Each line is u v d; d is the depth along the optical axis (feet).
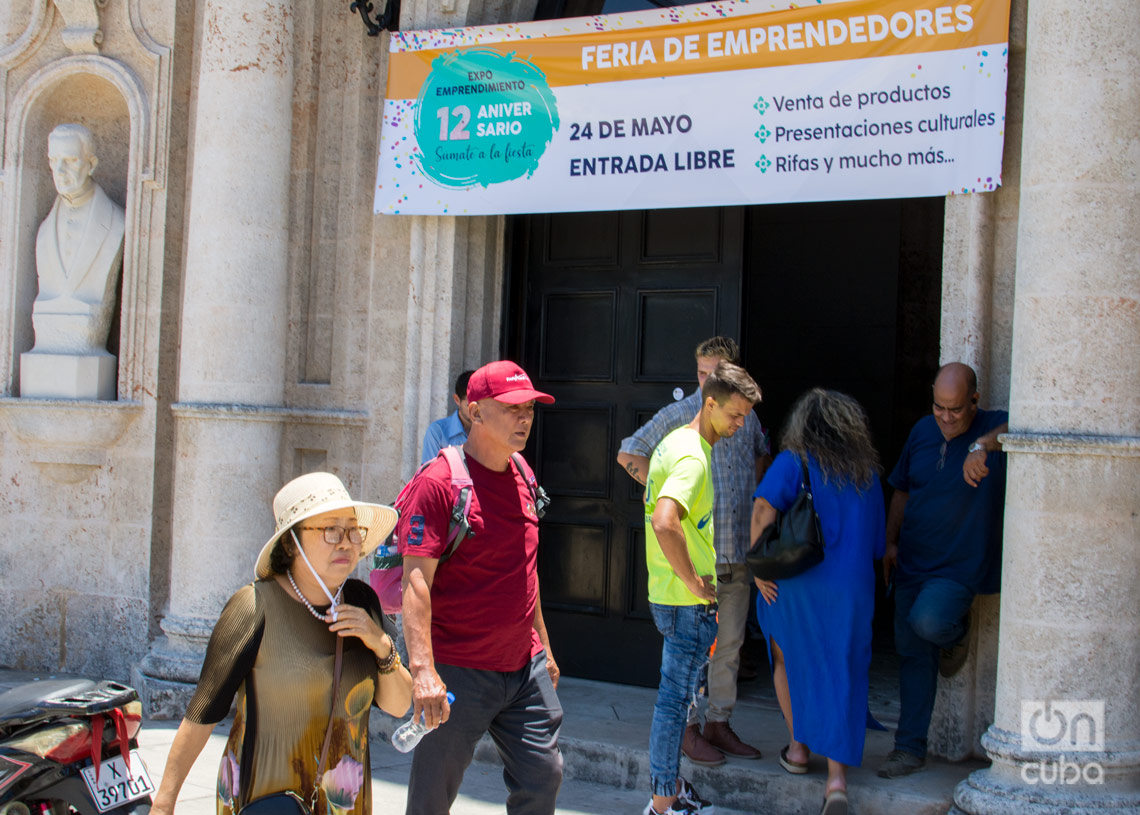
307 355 22.41
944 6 16.21
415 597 10.55
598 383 20.89
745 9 17.65
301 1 22.12
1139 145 13.82
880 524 14.90
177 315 22.65
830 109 17.03
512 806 11.48
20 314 23.73
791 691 14.83
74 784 12.16
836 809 14.38
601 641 20.77
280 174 21.08
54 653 23.11
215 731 19.57
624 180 18.63
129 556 22.56
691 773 16.28
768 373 36.50
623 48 18.60
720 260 19.84
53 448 23.07
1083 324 13.80
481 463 11.46
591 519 20.90
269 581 9.28
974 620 16.12
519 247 21.68
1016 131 16.15
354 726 9.30
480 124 19.79
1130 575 13.62
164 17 22.65
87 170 23.25
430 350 20.67
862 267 35.47
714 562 13.96
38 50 23.81
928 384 34.94
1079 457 13.61
